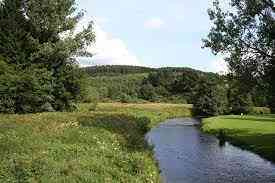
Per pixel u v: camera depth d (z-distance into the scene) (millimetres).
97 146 25188
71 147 23266
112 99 141500
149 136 57094
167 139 54031
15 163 18047
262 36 29344
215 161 36562
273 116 106000
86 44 56250
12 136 24156
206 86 122938
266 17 29484
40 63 53312
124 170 21391
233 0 30375
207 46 31141
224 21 30609
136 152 26531
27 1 54344
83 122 36156
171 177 29109
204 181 28094
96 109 79688
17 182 16156
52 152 21266
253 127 65688
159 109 116375
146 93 161875
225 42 30500
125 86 167625
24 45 52688
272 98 30141
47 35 55219
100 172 19547
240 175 30328
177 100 164500
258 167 33781
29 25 54062
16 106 49219
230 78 30844
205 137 57719
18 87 48406
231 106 123500
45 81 52375
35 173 17266
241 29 30188
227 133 59156
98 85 156000
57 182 16609
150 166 24078
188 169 32344
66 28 55844
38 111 52219
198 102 122750
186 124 84938
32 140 23828
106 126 36062
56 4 54594
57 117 38875
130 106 109812
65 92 56562
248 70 29781
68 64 56219
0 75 47875
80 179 17750
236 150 44156
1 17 53250
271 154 38875
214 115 120750
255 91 30922
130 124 45469
